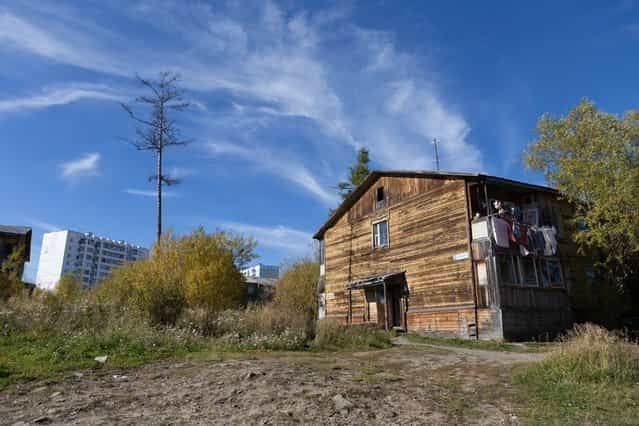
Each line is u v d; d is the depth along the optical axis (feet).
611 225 56.59
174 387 23.85
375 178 84.48
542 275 64.54
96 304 46.52
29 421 17.67
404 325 71.72
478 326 59.77
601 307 69.26
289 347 43.27
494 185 66.69
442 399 23.08
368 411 20.11
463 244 64.08
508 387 26.05
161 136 101.60
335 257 93.71
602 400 22.63
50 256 396.57
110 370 28.45
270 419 18.40
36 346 33.78
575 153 61.05
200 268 87.76
